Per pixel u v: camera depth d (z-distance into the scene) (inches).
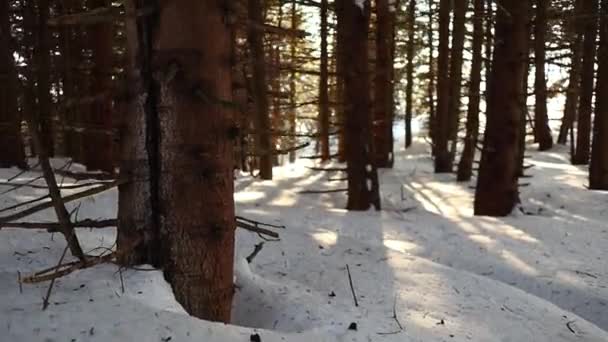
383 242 308.8
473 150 660.1
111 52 398.3
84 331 116.3
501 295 195.8
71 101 151.9
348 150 410.9
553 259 274.7
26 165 427.2
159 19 135.3
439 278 207.8
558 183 559.2
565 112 997.2
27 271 160.6
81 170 443.5
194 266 139.3
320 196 503.8
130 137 140.3
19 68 177.0
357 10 393.4
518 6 373.4
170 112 135.9
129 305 127.3
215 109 138.2
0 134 410.9
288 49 785.6
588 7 530.3
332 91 822.5
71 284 138.6
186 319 125.3
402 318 159.0
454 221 368.8
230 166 144.2
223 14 139.0
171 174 138.0
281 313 161.6
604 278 247.6
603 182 504.7
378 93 687.7
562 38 714.8
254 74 427.5
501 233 329.1
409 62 926.4
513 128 386.9
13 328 116.6
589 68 642.8
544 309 189.6
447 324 158.9
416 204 480.7
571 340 165.3
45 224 137.3
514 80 381.1
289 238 260.8
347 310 161.0
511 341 156.1
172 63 133.6
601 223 366.9
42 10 302.4
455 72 708.0
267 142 517.0
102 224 147.3
